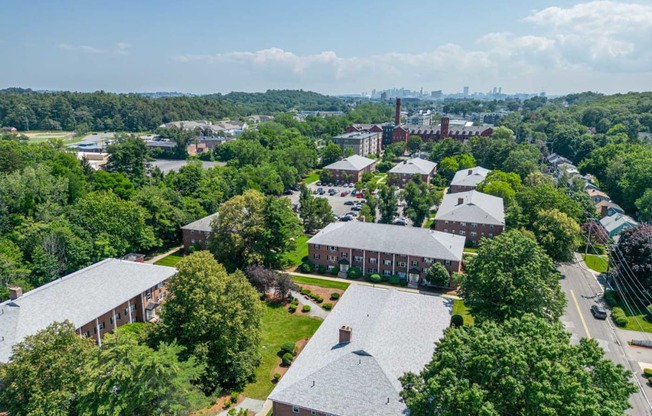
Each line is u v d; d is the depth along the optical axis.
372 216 111.06
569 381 27.33
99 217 80.19
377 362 39.88
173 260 87.88
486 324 34.28
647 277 66.81
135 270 65.12
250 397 46.97
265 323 62.69
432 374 31.58
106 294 58.19
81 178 105.25
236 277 51.22
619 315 62.53
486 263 52.62
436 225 97.56
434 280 73.38
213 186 118.50
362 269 80.75
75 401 34.16
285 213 80.56
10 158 96.50
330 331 47.47
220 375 47.22
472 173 139.00
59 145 139.75
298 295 71.62
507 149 161.50
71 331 36.75
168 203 96.88
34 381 33.41
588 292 73.19
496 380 29.00
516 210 94.00
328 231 84.38
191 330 46.00
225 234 76.50
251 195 78.12
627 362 53.03
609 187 136.25
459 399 27.28
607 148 153.38
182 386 35.88
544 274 52.53
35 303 51.78
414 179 138.25
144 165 140.25
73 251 72.50
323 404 37.75
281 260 78.81
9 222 76.25
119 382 33.09
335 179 163.00
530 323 32.88
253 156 159.12
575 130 199.38
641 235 71.50
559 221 82.06
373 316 47.56
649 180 115.00
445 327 48.25
